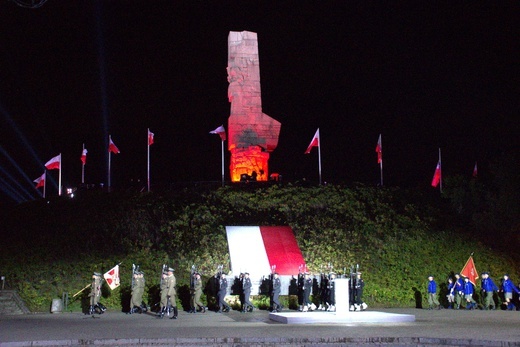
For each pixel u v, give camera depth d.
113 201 48.22
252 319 28.44
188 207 46.16
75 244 42.00
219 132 55.25
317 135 53.94
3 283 35.59
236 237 42.12
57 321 27.73
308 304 33.00
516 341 17.86
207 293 36.38
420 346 18.61
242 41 57.62
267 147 56.72
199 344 19.25
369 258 40.81
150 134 54.25
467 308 34.59
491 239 44.78
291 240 42.28
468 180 49.84
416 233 44.03
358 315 26.58
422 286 37.97
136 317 30.06
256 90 57.16
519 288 34.88
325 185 50.62
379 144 55.69
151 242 42.56
